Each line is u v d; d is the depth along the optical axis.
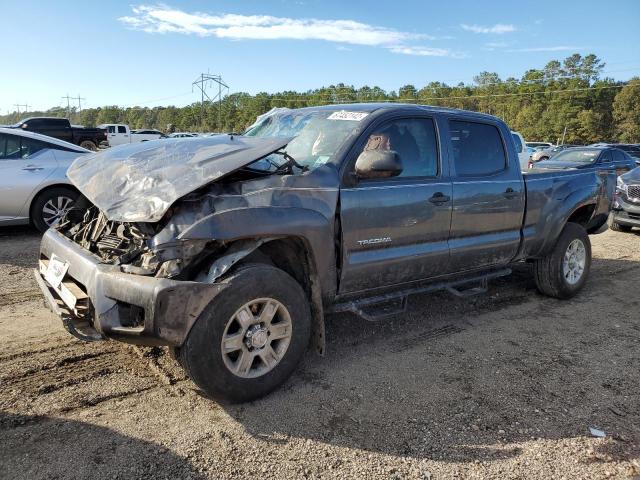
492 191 4.75
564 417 3.33
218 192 3.23
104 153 4.11
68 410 3.16
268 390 3.37
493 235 4.88
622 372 4.02
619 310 5.55
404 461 2.83
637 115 88.69
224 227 3.04
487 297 5.80
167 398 3.36
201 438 2.95
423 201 4.16
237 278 3.13
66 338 4.18
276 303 3.32
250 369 3.29
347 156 3.76
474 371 3.94
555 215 5.42
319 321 3.64
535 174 5.32
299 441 2.97
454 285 4.73
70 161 7.76
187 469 2.69
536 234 5.29
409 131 4.25
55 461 2.69
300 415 3.23
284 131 4.37
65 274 3.48
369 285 3.97
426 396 3.53
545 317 5.25
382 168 3.49
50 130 27.89
